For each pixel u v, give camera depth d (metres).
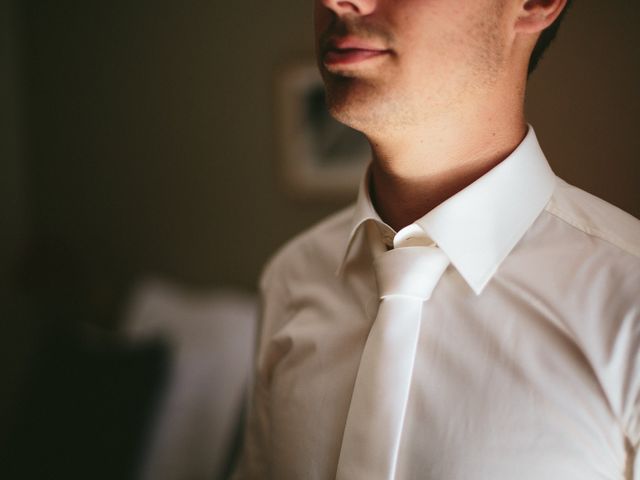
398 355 0.63
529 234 0.65
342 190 2.37
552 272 0.62
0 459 1.77
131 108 2.66
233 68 2.47
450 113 0.61
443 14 0.58
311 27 2.33
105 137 2.71
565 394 0.57
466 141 0.63
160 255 2.69
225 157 2.53
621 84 0.82
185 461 1.87
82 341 1.99
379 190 0.72
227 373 2.02
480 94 0.61
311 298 0.80
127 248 2.73
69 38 2.71
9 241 2.77
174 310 2.29
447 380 0.62
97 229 2.78
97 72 2.69
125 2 2.61
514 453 0.57
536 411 0.58
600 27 0.84
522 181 0.65
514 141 0.66
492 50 0.61
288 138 2.42
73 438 1.76
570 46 0.83
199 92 2.54
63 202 2.82
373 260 0.72
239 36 2.45
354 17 0.60
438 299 0.65
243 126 2.49
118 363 1.88
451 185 0.65
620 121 0.81
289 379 0.75
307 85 2.37
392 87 0.60
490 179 0.63
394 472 0.60
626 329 0.56
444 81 0.60
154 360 1.90
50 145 2.81
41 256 2.70
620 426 0.56
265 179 2.48
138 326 2.26
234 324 2.15
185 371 1.98
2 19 2.73
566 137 0.83
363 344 0.70
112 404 1.81
